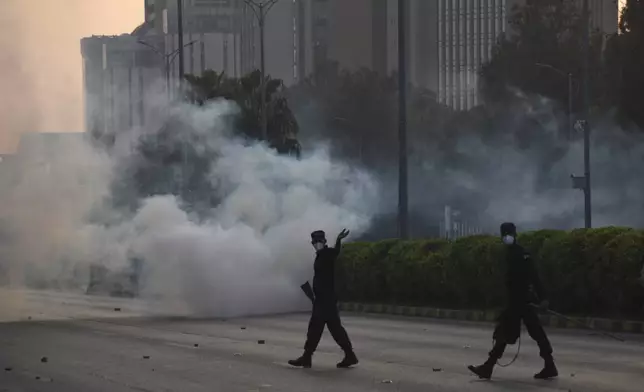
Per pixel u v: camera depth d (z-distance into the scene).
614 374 17.75
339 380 17.61
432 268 33.94
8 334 28.19
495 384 16.73
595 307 27.77
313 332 19.52
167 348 23.75
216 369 19.47
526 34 83.94
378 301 37.22
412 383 17.02
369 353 21.83
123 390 16.95
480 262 31.42
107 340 26.11
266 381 17.64
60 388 17.45
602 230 27.39
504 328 17.31
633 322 25.56
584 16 53.84
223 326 30.11
